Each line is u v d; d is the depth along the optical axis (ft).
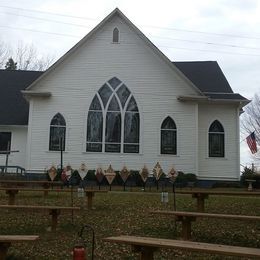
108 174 72.38
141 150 89.81
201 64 108.47
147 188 79.56
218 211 42.52
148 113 90.79
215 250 18.78
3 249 21.88
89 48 91.61
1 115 98.94
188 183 87.61
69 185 74.79
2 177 85.30
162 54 90.53
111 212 40.96
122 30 92.12
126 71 91.35
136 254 26.40
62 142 88.79
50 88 90.38
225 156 94.99
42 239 30.17
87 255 26.14
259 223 35.53
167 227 34.37
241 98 95.66
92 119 90.22
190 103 91.40
